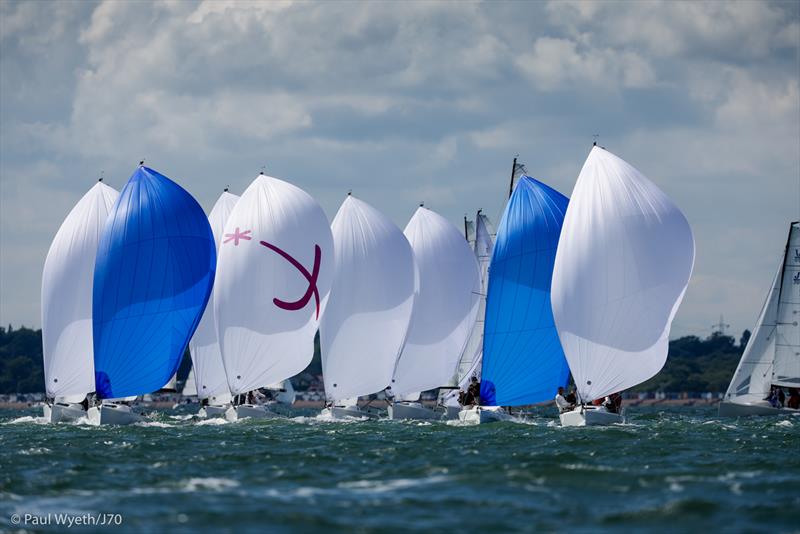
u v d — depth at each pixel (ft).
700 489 400.06
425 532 330.34
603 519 348.38
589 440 582.76
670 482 415.03
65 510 363.15
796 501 375.45
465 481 419.74
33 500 382.22
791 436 624.59
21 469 459.73
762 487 403.75
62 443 577.84
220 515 353.10
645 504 371.76
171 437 621.31
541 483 413.39
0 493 396.37
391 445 565.94
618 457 499.92
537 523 343.05
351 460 493.77
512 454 512.22
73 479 428.97
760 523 343.87
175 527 336.70
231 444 575.79
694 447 549.95
